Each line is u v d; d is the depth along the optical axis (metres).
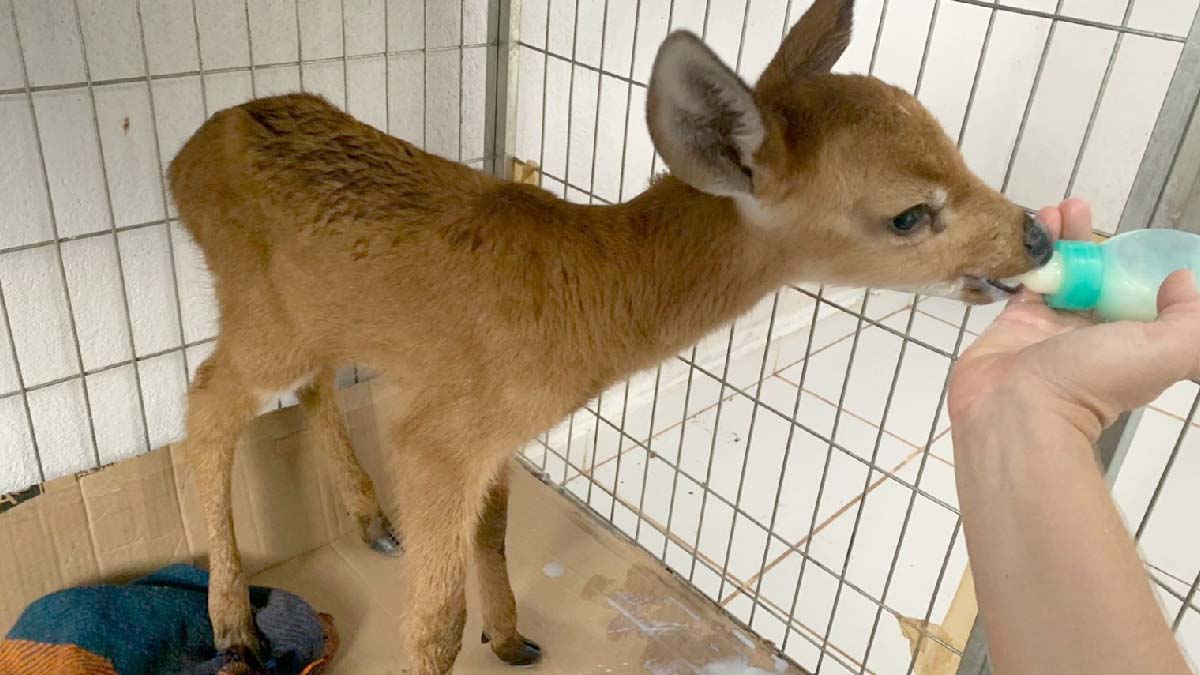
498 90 2.11
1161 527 2.30
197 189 1.57
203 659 1.74
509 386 1.40
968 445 0.83
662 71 1.07
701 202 1.36
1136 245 1.11
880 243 1.29
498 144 2.16
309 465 2.03
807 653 1.98
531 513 2.18
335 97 1.92
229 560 1.73
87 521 1.78
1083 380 0.79
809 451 2.56
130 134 1.68
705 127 1.16
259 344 1.60
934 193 1.24
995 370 0.86
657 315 1.41
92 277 1.72
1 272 1.61
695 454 2.53
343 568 2.05
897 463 2.52
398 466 1.50
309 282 1.49
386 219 1.43
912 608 2.08
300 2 1.79
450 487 1.46
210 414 1.69
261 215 1.51
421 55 2.02
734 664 1.83
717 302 1.41
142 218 1.75
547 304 1.37
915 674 1.79
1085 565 0.70
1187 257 1.08
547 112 2.24
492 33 2.07
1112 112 3.10
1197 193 1.17
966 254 1.26
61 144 1.60
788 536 2.27
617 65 2.31
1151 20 2.95
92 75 1.59
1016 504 0.76
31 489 1.72
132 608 1.72
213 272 1.61
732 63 2.50
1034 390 0.80
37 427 1.76
